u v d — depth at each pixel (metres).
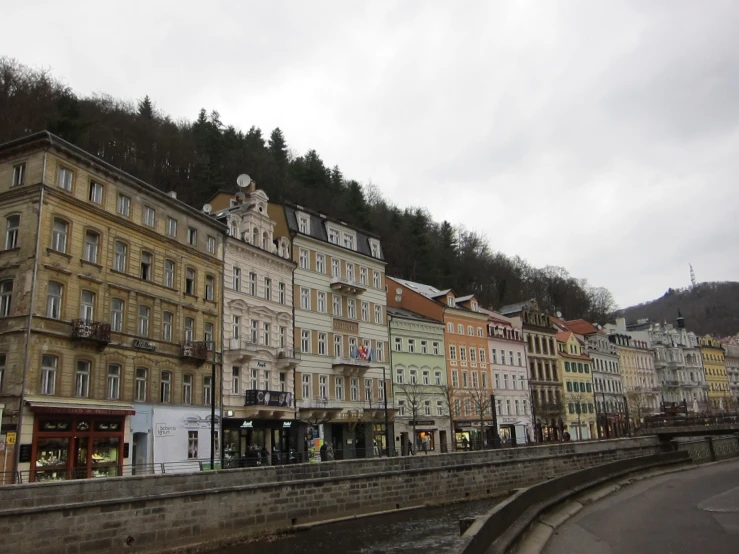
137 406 38.00
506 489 42.41
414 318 71.50
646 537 19.19
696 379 137.88
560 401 94.94
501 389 83.12
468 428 74.56
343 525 30.50
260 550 25.11
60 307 34.06
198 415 42.69
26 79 71.62
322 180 104.06
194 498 25.22
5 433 30.70
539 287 144.75
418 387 68.94
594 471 33.09
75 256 35.31
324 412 55.38
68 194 35.12
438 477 37.75
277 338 52.47
